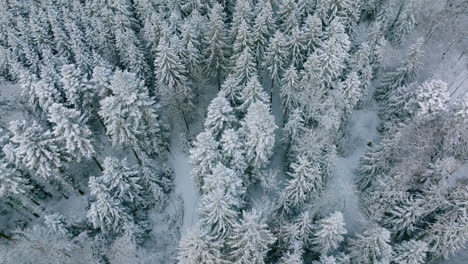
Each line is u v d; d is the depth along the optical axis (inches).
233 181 1545.3
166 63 1907.0
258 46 2123.5
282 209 1660.9
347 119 2080.5
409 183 1649.9
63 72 1788.9
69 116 1633.9
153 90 2262.6
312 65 1867.6
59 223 1641.2
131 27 2409.0
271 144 1694.1
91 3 2433.6
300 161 1547.7
